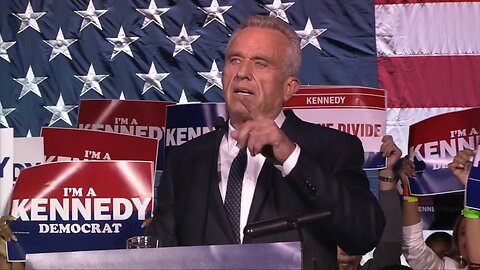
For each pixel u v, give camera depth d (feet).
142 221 11.57
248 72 9.27
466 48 17.81
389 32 17.94
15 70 18.81
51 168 11.69
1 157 12.64
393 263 15.17
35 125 18.69
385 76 17.92
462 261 14.83
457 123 14.29
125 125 16.47
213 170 9.80
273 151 8.54
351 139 9.86
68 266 6.64
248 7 18.34
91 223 11.59
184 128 15.25
